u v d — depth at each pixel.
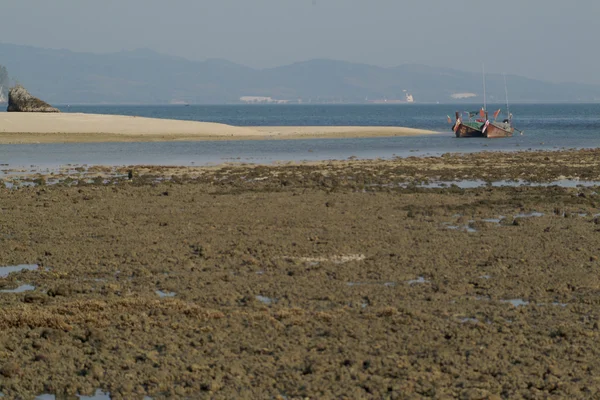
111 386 30.67
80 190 86.06
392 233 59.88
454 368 31.80
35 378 31.52
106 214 69.31
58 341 35.44
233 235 59.19
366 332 36.12
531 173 109.25
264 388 30.11
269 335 35.84
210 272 47.78
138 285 44.94
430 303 40.91
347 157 141.75
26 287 45.19
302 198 80.00
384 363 32.34
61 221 65.69
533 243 55.91
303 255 52.22
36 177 102.88
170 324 37.47
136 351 34.06
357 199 79.31
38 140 178.12
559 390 29.80
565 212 71.12
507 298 42.28
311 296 42.38
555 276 46.38
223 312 39.47
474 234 59.50
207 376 31.20
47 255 52.81
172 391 29.88
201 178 101.50
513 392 29.72
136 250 53.72
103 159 134.75
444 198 80.62
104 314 38.91
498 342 34.72
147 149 159.75
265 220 65.94
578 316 38.84
